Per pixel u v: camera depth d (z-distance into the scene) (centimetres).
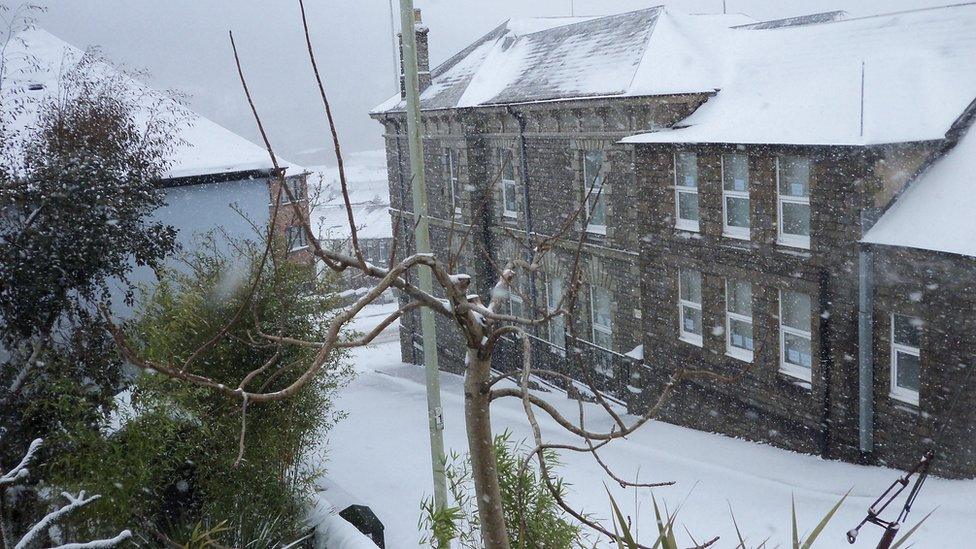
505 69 2591
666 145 1731
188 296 1009
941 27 1603
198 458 977
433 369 1048
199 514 1005
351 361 3438
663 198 1794
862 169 1367
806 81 1650
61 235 1016
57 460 845
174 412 941
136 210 1184
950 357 1277
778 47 1847
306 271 1116
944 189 1350
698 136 1659
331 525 1030
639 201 1862
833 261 1435
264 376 998
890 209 1405
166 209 1764
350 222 276
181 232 1780
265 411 1007
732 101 1752
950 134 1409
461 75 2794
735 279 1656
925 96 1459
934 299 1285
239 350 994
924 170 1433
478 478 298
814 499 1309
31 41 1830
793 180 1535
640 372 1952
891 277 1352
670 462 1577
